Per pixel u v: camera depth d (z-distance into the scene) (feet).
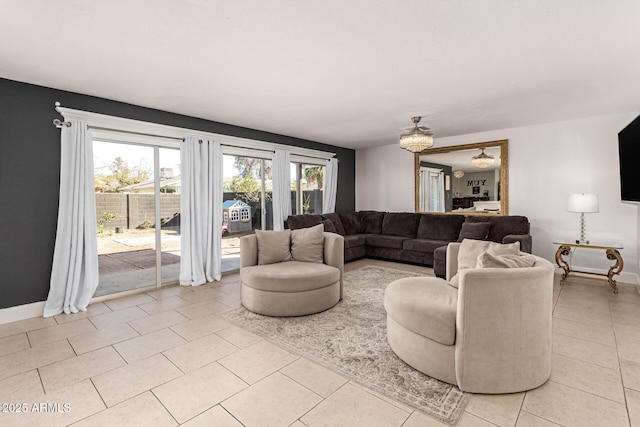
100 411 5.59
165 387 6.29
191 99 11.53
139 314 10.25
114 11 6.05
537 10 6.01
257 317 9.92
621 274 13.78
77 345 8.09
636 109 12.97
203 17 6.26
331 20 6.36
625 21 6.36
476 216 16.80
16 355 7.59
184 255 13.57
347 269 16.37
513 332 5.90
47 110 10.25
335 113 13.43
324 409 5.62
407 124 15.49
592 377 6.51
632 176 10.57
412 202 20.72
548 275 6.23
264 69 8.84
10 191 9.70
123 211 12.42
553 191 15.38
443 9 5.98
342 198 22.67
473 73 9.13
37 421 5.35
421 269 16.33
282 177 17.81
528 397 5.89
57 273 10.31
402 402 5.78
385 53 7.86
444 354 6.30
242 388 6.25
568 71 8.97
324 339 8.34
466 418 5.34
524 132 16.11
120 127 11.73
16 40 7.16
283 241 11.90
